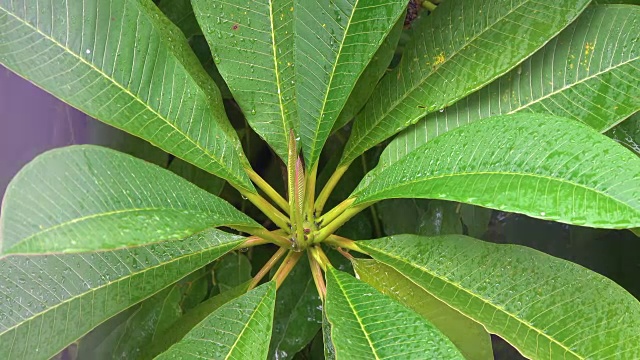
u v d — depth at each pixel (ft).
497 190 1.30
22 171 1.03
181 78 1.56
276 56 1.76
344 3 1.63
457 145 1.45
